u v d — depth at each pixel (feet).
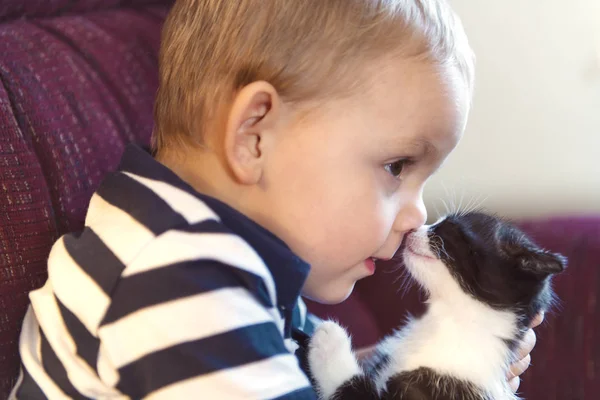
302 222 2.54
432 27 2.54
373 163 2.52
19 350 2.53
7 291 2.60
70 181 2.93
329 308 4.59
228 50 2.48
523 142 6.05
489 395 3.22
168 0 4.04
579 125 5.96
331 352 3.16
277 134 2.45
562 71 5.85
